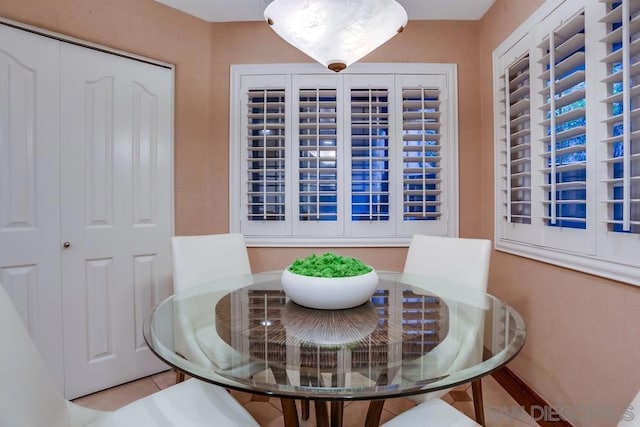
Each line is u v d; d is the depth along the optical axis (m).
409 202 2.24
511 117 1.88
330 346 0.90
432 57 2.26
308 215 2.24
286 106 2.26
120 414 0.98
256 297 1.35
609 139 1.19
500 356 0.89
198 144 2.21
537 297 1.66
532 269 1.69
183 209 2.14
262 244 2.28
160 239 2.04
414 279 1.62
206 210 2.25
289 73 2.27
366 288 1.13
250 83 2.28
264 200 2.25
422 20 2.25
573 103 1.42
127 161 1.92
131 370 1.93
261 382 0.77
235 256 1.87
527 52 1.70
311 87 2.27
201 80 2.21
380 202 2.28
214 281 1.64
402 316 1.12
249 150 2.28
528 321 1.72
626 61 1.11
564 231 1.45
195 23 2.19
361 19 1.19
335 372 0.80
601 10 1.24
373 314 1.13
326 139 2.28
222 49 2.27
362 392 0.73
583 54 1.32
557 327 1.51
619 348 1.21
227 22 2.26
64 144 1.72
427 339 0.94
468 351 0.91
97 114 1.82
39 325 1.66
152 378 1.97
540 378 1.63
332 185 2.28
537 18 1.61
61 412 0.89
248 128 2.28
